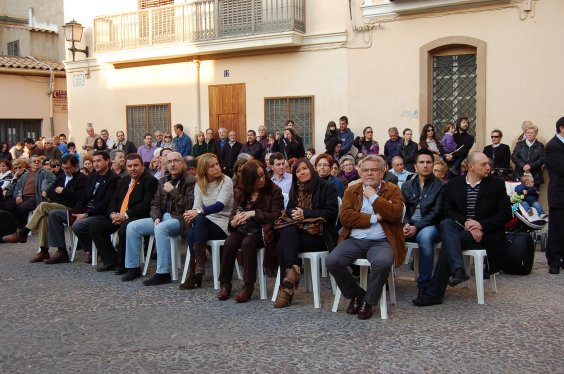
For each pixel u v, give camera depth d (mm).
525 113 11406
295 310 6000
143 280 7414
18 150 17125
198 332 5344
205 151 14539
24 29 22609
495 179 6359
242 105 14891
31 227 8680
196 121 15641
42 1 23859
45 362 4715
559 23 10977
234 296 6602
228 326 5500
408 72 12500
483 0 11461
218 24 14594
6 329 5551
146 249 8648
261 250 6500
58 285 7230
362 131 13172
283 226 6250
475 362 4500
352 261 5801
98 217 8219
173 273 7414
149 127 16578
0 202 11133
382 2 12594
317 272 6117
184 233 7383
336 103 13500
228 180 7199
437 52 12359
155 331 5398
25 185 11453
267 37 13781
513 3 11312
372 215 5910
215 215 7074
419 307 6016
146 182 7773
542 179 10430
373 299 5609
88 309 6168
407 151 11484
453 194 6422
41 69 20953
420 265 6270
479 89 11773
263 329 5391
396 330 5273
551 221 7375
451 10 11898
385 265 5551
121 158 9016
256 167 6527
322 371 4402
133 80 16719
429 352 4723
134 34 16062
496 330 5203
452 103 12320
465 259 6711
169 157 7559
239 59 14836
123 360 4715
